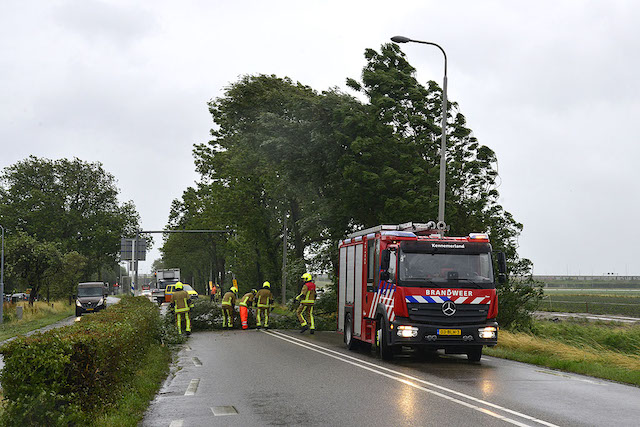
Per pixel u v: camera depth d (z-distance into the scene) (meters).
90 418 7.60
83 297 46.22
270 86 41.25
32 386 7.21
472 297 14.47
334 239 31.44
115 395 8.80
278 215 52.69
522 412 8.51
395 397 9.80
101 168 85.50
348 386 11.04
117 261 85.56
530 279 25.69
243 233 54.62
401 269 14.51
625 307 52.25
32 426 7.09
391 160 29.16
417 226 16.03
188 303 23.80
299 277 33.53
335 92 31.22
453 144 28.94
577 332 26.02
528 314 26.11
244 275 63.41
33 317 42.12
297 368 13.73
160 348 17.61
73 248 79.38
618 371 12.78
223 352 17.53
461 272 14.62
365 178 27.83
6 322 38.41
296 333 25.30
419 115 28.91
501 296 25.19
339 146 30.42
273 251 54.56
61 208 81.50
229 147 52.72
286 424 7.95
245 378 12.30
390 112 29.41
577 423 7.79
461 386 10.93
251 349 18.27
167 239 91.00
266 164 42.22
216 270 82.56
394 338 14.31
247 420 8.26
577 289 119.94
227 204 52.75
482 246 14.93
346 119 28.95
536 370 13.39
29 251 51.66
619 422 7.85
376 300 15.93
